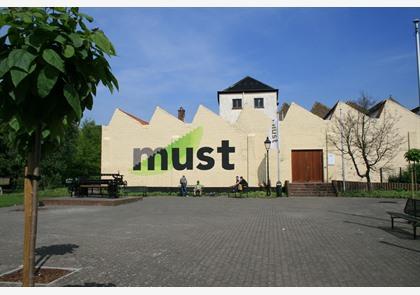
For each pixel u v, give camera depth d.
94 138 57.72
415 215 10.95
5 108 3.24
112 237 10.34
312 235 10.65
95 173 53.34
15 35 3.17
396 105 30.45
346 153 29.83
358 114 29.84
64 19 3.16
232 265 7.15
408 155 21.70
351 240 9.84
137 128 31.66
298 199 24.69
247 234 10.83
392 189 27.94
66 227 12.26
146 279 6.23
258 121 30.78
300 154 30.59
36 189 3.56
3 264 7.34
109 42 3.25
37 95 3.12
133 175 31.36
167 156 31.17
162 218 14.70
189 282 6.06
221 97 44.09
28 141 3.72
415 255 8.02
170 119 31.45
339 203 21.50
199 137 31.03
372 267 6.98
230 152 30.67
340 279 6.20
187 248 8.80
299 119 30.72
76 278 6.27
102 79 3.47
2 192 34.09
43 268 6.89
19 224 13.15
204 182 30.64
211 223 13.23
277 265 7.14
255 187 30.17
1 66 2.87
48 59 2.84
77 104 3.06
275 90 43.34
